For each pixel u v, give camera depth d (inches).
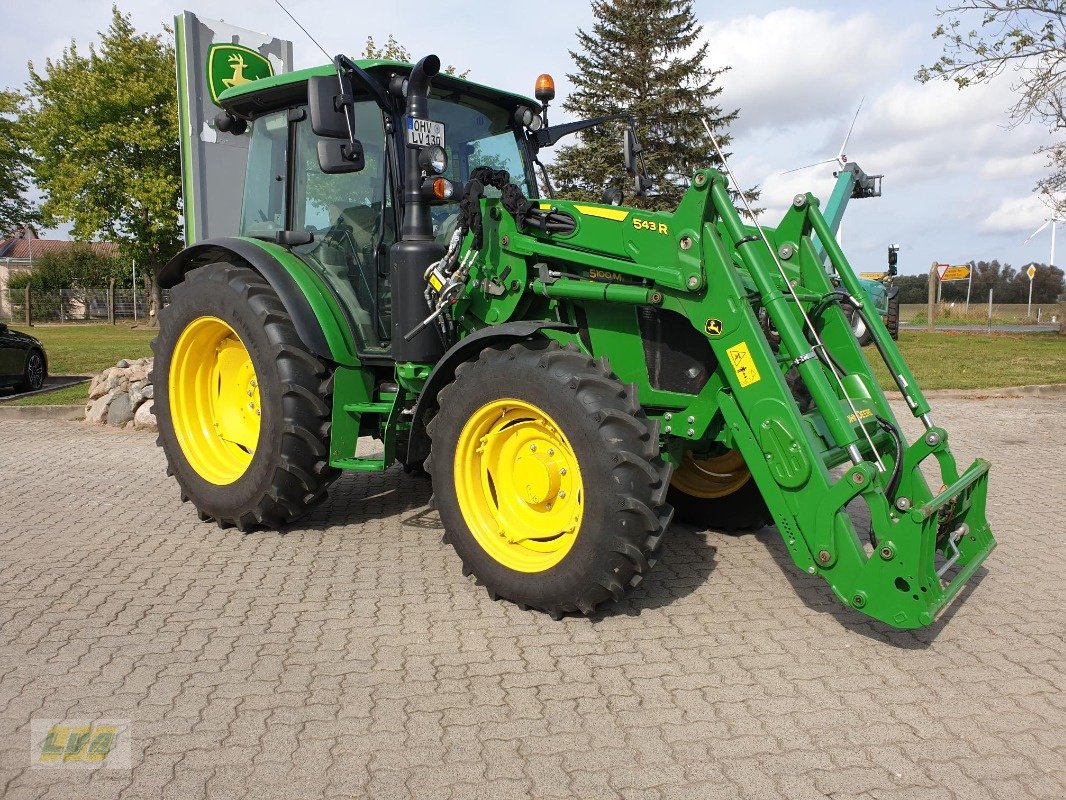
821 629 135.7
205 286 187.6
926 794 91.6
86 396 398.9
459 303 162.9
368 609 144.3
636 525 129.6
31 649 128.5
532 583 138.9
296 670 121.6
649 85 928.3
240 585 156.0
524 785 93.9
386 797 92.0
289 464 175.8
